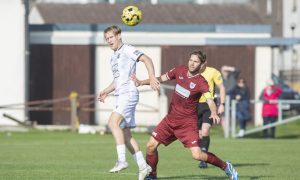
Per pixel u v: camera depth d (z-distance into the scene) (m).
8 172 34.19
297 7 135.50
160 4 106.25
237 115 62.62
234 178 29.00
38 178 31.45
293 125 81.19
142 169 29.55
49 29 80.31
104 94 31.36
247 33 84.44
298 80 125.69
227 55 82.00
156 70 81.12
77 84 80.06
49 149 49.38
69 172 34.19
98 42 79.81
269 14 144.50
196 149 28.48
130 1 109.06
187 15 103.38
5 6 74.12
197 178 32.06
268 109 62.31
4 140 58.56
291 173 34.97
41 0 128.00
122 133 30.36
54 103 79.69
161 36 82.56
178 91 28.64
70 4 111.25
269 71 82.50
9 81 74.44
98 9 108.69
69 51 80.00
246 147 52.09
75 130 69.25
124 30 82.25
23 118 73.94
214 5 108.38
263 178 32.50
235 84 63.09
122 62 30.36
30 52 80.00
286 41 81.81
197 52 28.23
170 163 39.88
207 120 37.53
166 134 29.22
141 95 80.12
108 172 34.09
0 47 74.25
